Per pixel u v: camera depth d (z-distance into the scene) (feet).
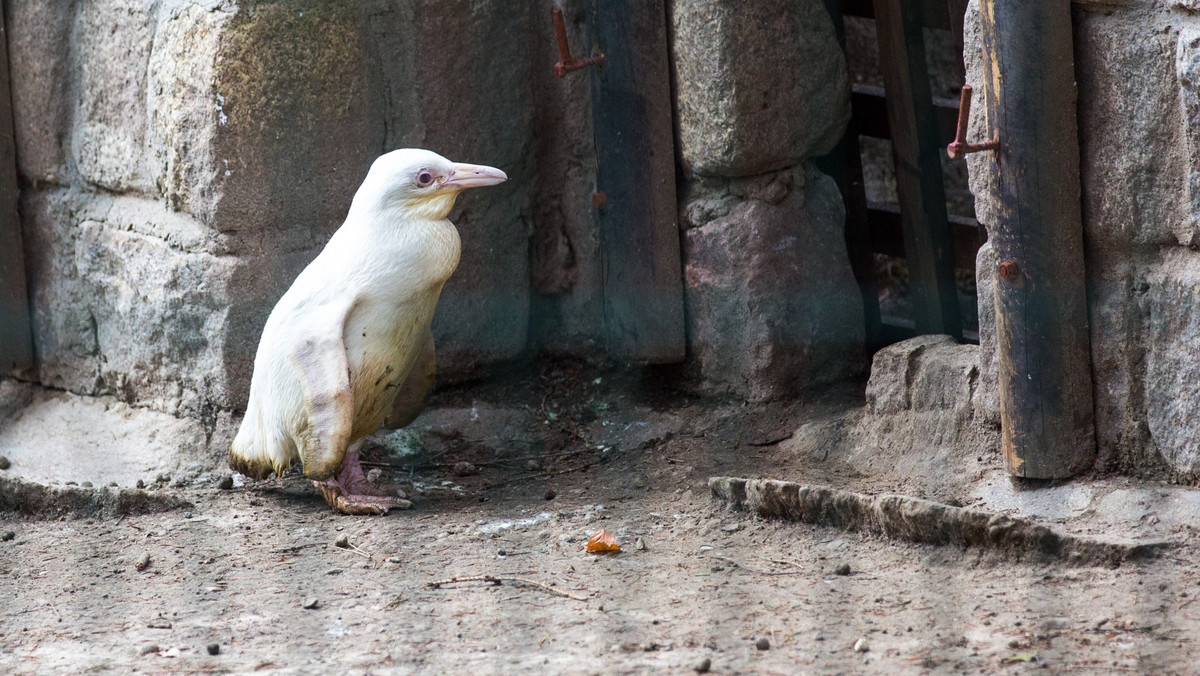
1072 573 23.99
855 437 32.19
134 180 35.42
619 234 35.91
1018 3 26.02
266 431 30.40
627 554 26.99
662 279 35.50
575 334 38.32
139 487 33.01
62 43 36.65
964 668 20.43
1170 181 25.53
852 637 21.89
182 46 32.71
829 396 35.01
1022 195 26.68
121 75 35.14
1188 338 25.76
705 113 33.40
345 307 29.37
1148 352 26.53
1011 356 27.43
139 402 36.19
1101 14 26.02
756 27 32.68
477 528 29.35
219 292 33.12
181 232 33.88
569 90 37.17
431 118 35.53
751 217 34.17
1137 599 22.65
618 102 35.04
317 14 32.96
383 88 34.63
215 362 33.55
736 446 33.73
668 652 21.57
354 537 28.94
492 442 35.86
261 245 33.27
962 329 36.11
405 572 26.48
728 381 35.19
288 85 32.81
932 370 30.63
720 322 34.94
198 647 22.71
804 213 34.83
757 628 22.45
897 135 34.35
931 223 34.60
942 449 30.07
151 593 25.85
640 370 36.94
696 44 33.04
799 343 34.81
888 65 33.99
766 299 34.32
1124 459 27.14
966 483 28.99
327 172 33.86
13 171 38.27
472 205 36.68
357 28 33.73
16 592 26.20
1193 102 24.56
